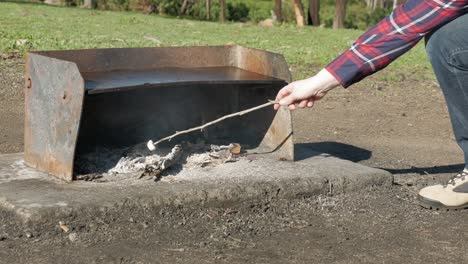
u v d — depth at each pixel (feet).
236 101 14.90
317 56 34.27
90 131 13.92
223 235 10.99
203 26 51.85
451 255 10.68
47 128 12.52
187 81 12.77
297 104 11.02
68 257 9.95
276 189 12.30
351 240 11.10
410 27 10.63
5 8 56.39
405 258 10.49
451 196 12.46
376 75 29.25
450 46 11.12
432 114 22.62
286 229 11.42
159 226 11.07
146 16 60.75
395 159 16.71
